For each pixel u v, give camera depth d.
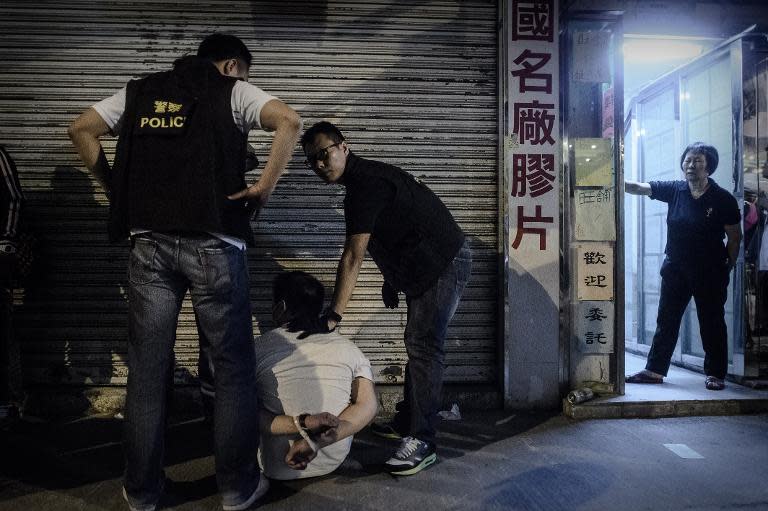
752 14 4.30
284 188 3.87
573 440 3.22
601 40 3.89
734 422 3.58
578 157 3.90
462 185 3.96
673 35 4.25
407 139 3.93
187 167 2.11
